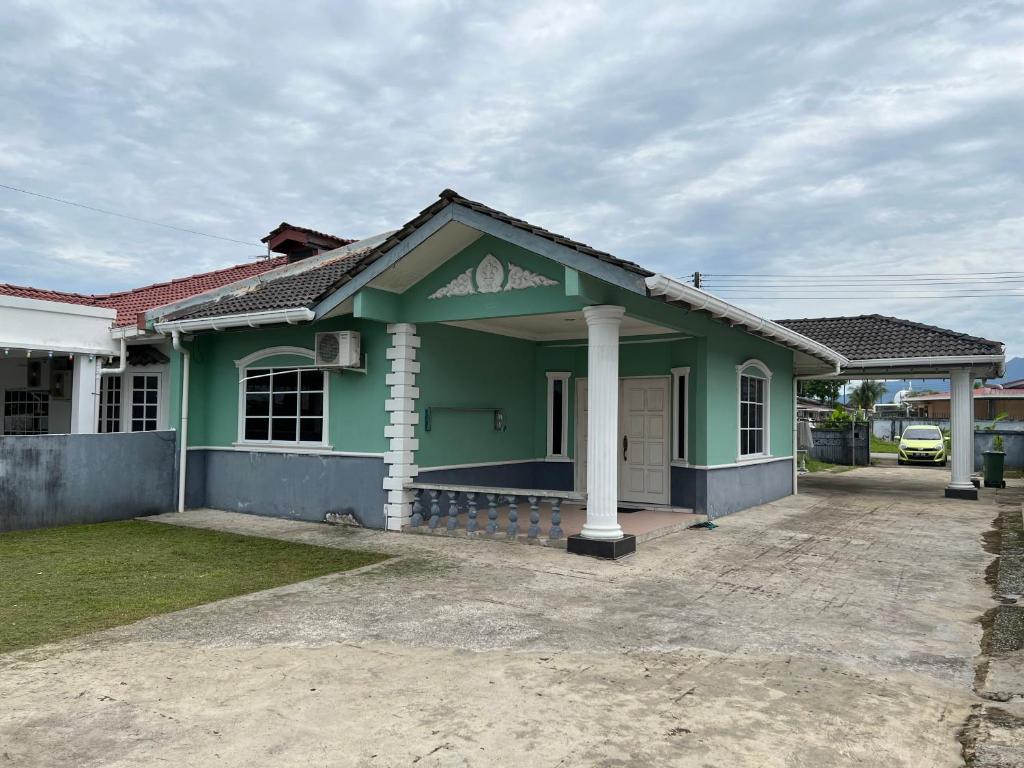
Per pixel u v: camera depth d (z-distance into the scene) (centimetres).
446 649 539
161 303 1421
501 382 1209
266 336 1171
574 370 1266
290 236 1595
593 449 868
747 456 1332
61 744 382
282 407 1166
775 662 519
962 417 1571
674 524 1037
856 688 472
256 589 712
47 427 1448
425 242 918
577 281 812
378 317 984
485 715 423
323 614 627
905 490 1722
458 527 1001
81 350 1183
